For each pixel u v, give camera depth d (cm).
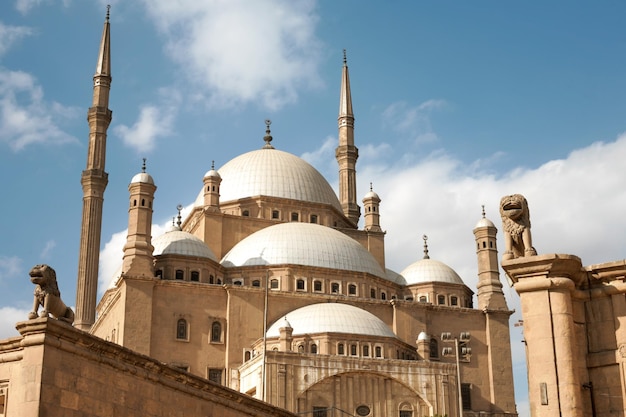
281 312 9475
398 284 10962
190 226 11238
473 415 9625
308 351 8712
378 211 11562
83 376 3067
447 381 8606
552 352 2522
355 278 10131
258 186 11238
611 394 2553
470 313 10275
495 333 10225
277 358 8169
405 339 9788
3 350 3103
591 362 2598
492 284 10550
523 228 2680
